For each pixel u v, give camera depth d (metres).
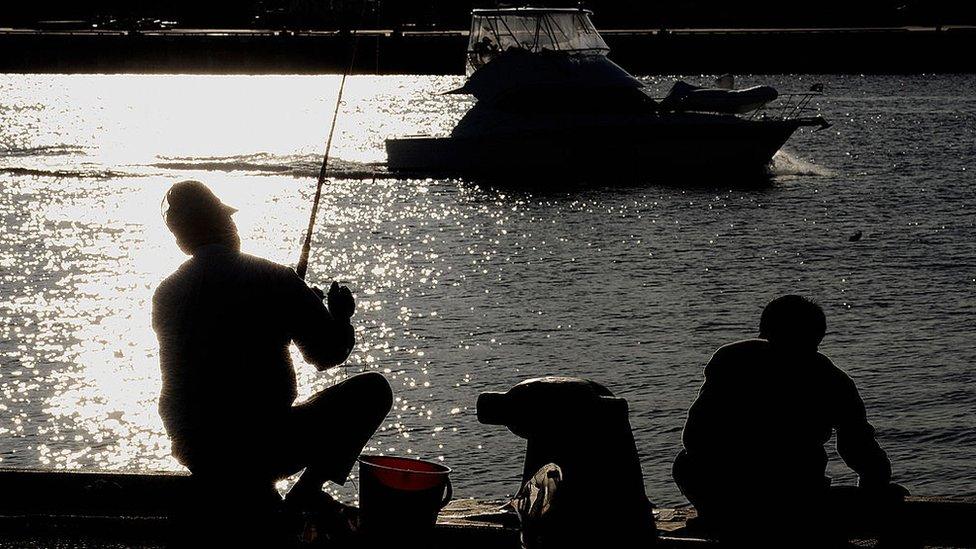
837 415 5.73
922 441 17.08
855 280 30.05
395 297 28.27
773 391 5.70
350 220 40.78
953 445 16.86
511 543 6.64
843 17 143.62
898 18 143.38
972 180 49.91
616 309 26.58
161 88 115.88
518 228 39.06
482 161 48.81
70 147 66.50
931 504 6.89
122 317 25.42
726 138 47.81
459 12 135.00
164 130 77.50
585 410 5.67
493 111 48.38
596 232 38.16
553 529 5.59
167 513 7.06
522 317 25.62
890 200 44.28
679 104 48.41
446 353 22.41
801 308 5.70
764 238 36.72
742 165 48.25
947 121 76.75
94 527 6.82
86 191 47.47
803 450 5.72
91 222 39.22
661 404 18.75
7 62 131.12
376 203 44.28
